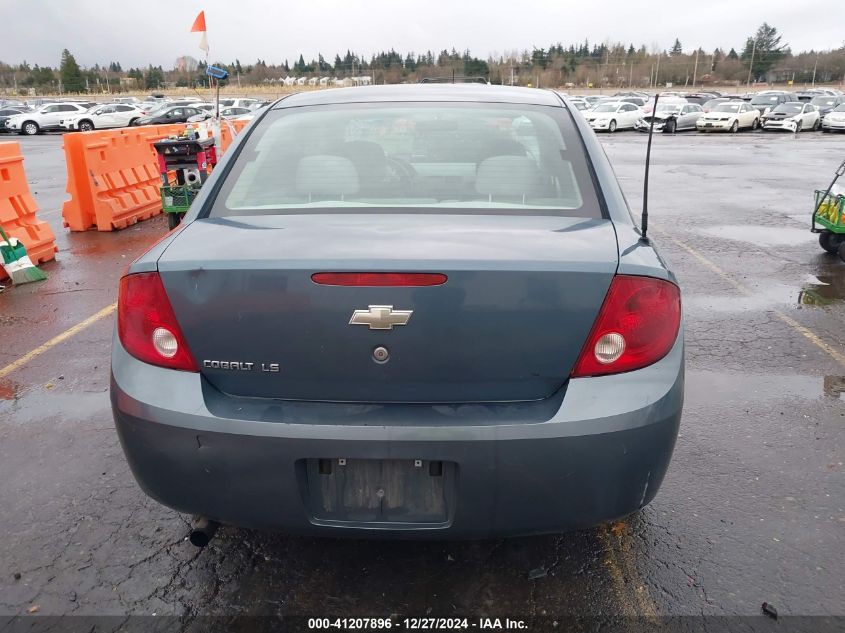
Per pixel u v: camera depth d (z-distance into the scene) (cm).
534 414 196
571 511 201
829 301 592
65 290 629
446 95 305
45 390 410
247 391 205
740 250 795
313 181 258
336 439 194
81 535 274
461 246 203
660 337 204
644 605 236
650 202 1177
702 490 304
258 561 259
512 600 239
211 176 267
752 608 234
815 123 3372
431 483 202
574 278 194
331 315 193
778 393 405
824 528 276
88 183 910
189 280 200
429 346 193
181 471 205
